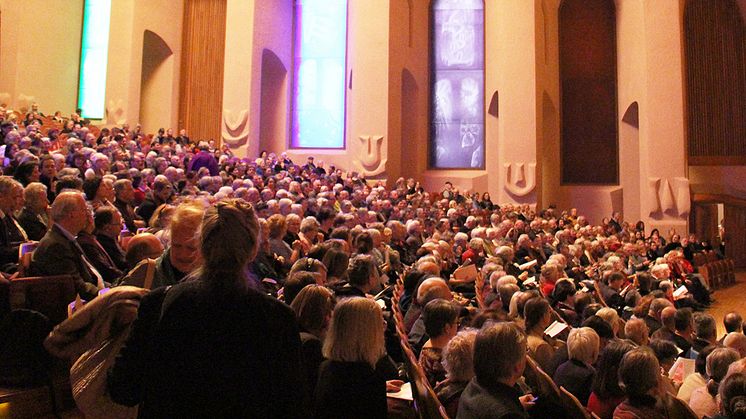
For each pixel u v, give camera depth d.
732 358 3.89
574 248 12.74
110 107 20.22
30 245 4.65
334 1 21.89
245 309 1.78
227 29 20.47
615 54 21.58
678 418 3.29
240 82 20.28
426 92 21.56
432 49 21.75
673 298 9.00
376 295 6.33
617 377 3.50
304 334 3.22
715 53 21.02
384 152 19.33
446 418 2.54
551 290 7.53
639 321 5.22
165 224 4.98
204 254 1.82
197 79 22.11
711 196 20.72
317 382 2.88
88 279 4.23
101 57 21.64
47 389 3.89
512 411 2.61
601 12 21.75
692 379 4.22
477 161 21.33
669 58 19.36
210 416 1.72
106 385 2.03
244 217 1.85
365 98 19.53
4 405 3.66
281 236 6.37
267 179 13.82
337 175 17.23
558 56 21.77
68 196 4.21
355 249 6.52
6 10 19.47
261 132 21.80
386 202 13.38
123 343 2.09
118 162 9.75
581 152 21.53
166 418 1.73
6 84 19.42
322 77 21.75
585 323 4.91
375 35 19.61
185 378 1.74
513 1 19.91
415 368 3.31
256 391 1.75
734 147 20.77
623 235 17.52
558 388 3.64
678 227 19.02
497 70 21.06
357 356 2.83
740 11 20.86
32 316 3.83
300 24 22.02
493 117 21.20
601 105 21.55
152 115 21.72
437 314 3.88
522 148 19.55
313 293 3.39
